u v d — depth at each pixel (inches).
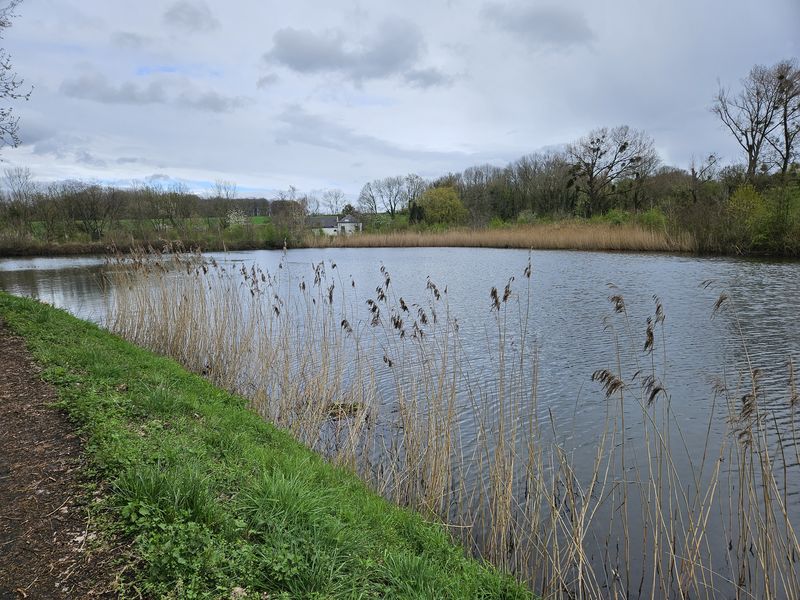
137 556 140.3
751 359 485.4
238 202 2578.7
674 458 307.6
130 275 633.0
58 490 169.8
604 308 738.2
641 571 214.2
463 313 720.3
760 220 1266.0
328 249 2142.0
